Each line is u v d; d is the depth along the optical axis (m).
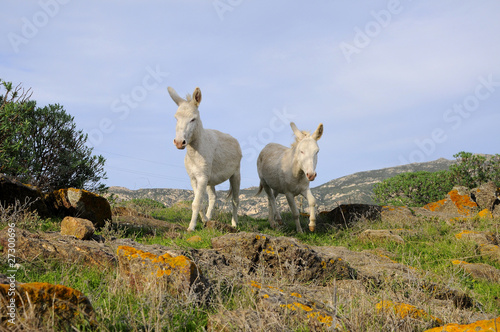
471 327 2.45
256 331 2.78
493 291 5.40
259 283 3.76
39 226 6.39
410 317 3.20
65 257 4.56
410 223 10.02
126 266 3.72
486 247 7.45
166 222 8.75
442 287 4.66
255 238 5.09
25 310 2.47
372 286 4.71
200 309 3.28
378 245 8.10
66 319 2.59
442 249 7.62
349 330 2.93
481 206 13.06
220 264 4.75
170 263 3.55
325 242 8.66
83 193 7.31
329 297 3.88
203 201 9.48
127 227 7.68
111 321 2.86
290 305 3.15
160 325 2.78
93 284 3.98
